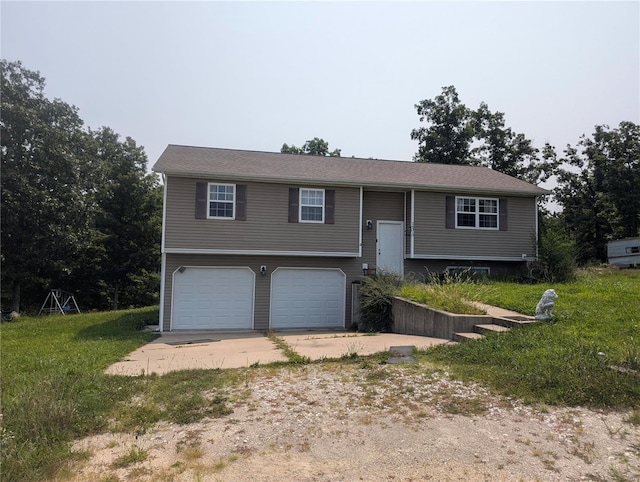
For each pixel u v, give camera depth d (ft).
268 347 30.63
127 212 90.43
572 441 12.69
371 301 41.86
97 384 19.47
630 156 105.60
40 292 87.51
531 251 52.75
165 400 17.31
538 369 18.04
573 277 46.98
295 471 11.40
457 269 51.72
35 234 67.87
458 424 14.05
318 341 32.30
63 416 14.74
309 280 49.44
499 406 15.39
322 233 48.32
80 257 83.61
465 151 107.24
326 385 18.66
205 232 45.37
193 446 13.07
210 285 47.03
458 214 51.93
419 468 11.41
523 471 11.14
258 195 46.96
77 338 36.83
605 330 22.91
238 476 11.21
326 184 48.49
